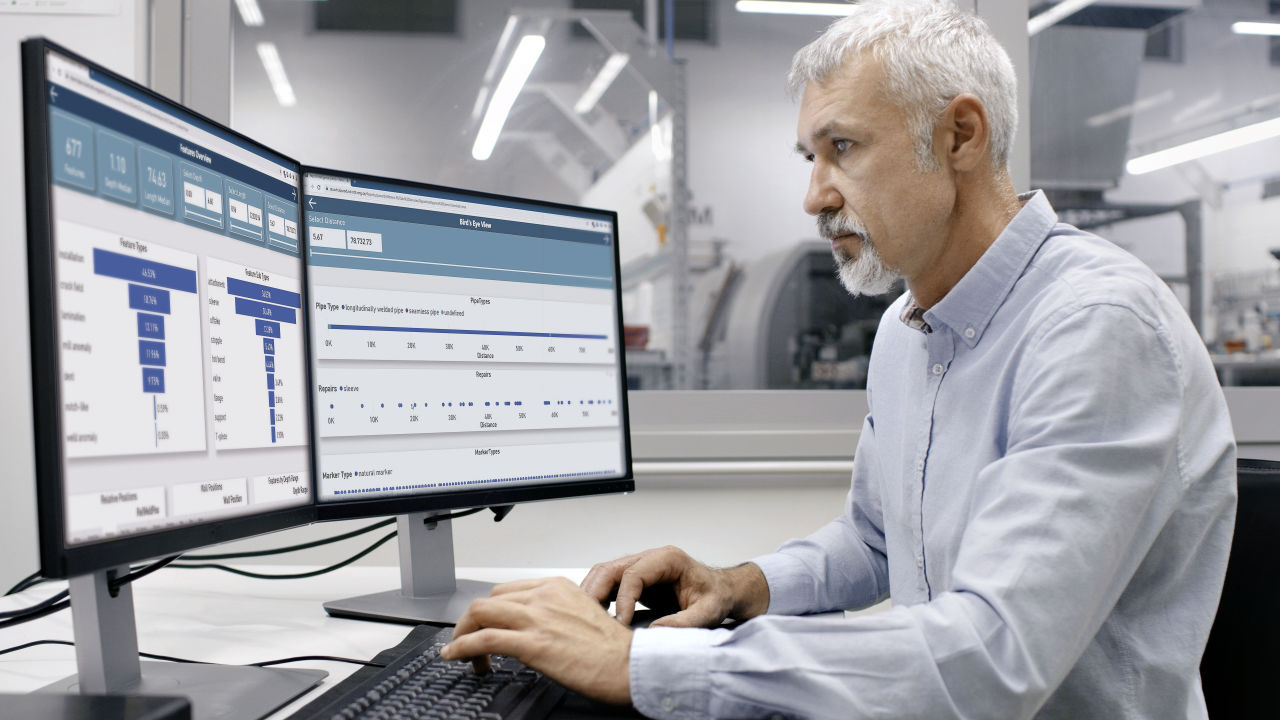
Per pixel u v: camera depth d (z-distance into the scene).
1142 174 1.79
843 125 0.80
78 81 0.56
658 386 1.95
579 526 1.58
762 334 2.01
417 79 1.85
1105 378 0.67
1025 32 1.71
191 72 1.57
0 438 1.42
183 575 1.18
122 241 0.60
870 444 1.09
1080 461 0.64
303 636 0.86
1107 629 0.73
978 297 0.84
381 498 0.88
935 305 0.87
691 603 0.88
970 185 0.85
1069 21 1.78
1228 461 0.75
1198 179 1.80
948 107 0.79
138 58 1.50
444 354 0.94
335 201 0.88
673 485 1.61
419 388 0.92
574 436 1.04
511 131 1.88
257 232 0.77
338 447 0.86
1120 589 0.67
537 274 1.03
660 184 1.95
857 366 2.00
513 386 0.99
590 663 0.60
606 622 0.64
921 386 0.93
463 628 0.66
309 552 1.50
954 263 0.87
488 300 0.98
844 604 1.01
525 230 1.02
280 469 0.78
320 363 0.85
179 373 0.65
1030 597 0.60
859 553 1.03
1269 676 0.86
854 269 0.85
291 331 0.81
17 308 1.43
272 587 1.11
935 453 0.86
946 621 0.59
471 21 1.87
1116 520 0.63
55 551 0.52
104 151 0.58
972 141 0.81
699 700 0.58
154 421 0.62
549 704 0.61
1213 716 0.88
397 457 0.90
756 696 0.57
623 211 1.94
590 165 1.92
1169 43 1.81
